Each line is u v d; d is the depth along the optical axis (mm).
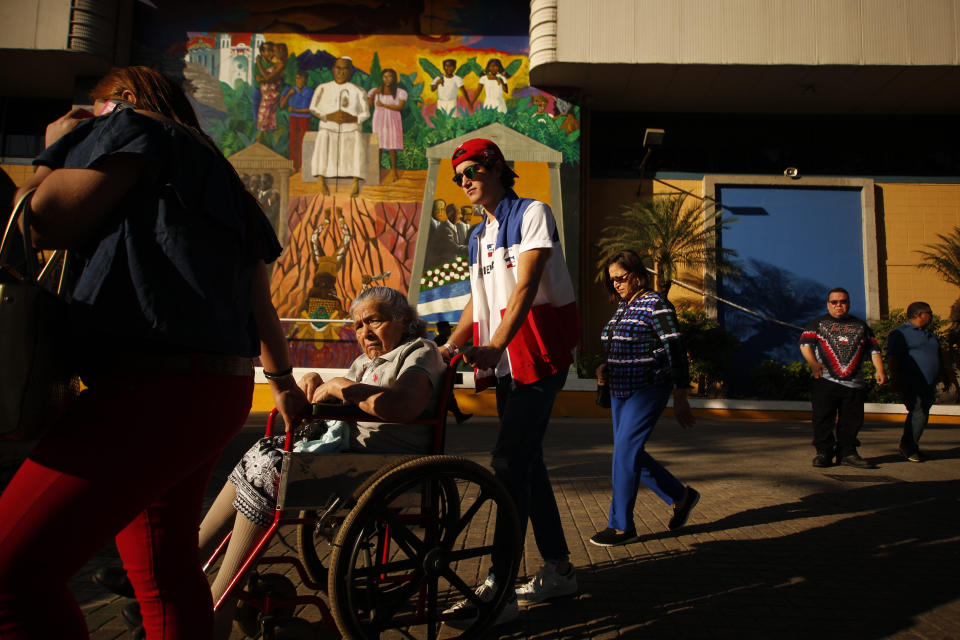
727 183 20547
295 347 17062
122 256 1425
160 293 1428
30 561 1300
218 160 1657
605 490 5645
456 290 17266
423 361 2359
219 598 2084
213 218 1551
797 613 2787
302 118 17828
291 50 18016
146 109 1623
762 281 20297
